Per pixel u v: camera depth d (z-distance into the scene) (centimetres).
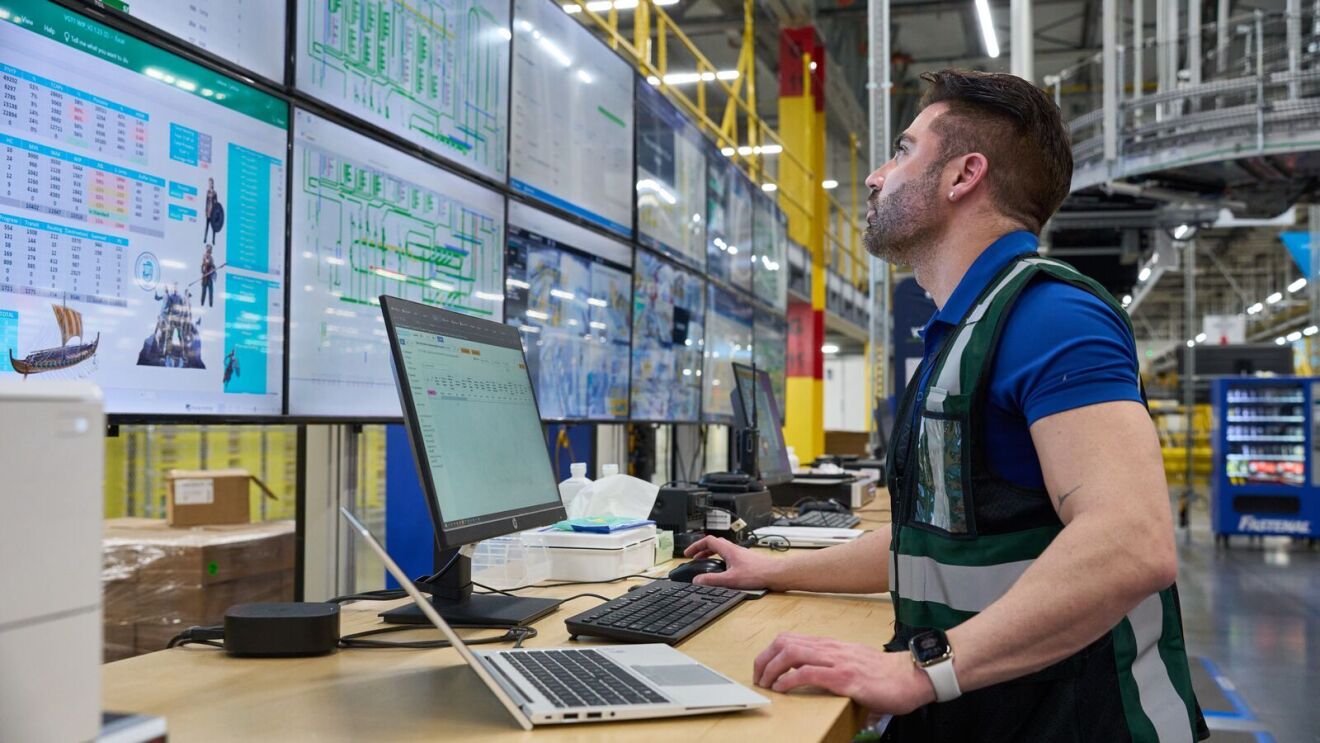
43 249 160
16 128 155
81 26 166
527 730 99
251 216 205
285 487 484
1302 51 774
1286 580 762
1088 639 111
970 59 1570
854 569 174
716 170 553
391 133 253
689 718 104
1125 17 1379
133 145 177
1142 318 3369
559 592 184
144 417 178
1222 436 977
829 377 2330
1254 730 396
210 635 136
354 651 135
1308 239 1226
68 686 60
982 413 129
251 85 204
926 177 147
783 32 1111
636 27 531
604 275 393
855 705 113
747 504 269
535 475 176
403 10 257
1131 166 764
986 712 127
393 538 350
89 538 62
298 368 220
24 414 58
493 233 305
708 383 542
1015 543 126
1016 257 138
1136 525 109
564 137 355
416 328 146
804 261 1032
